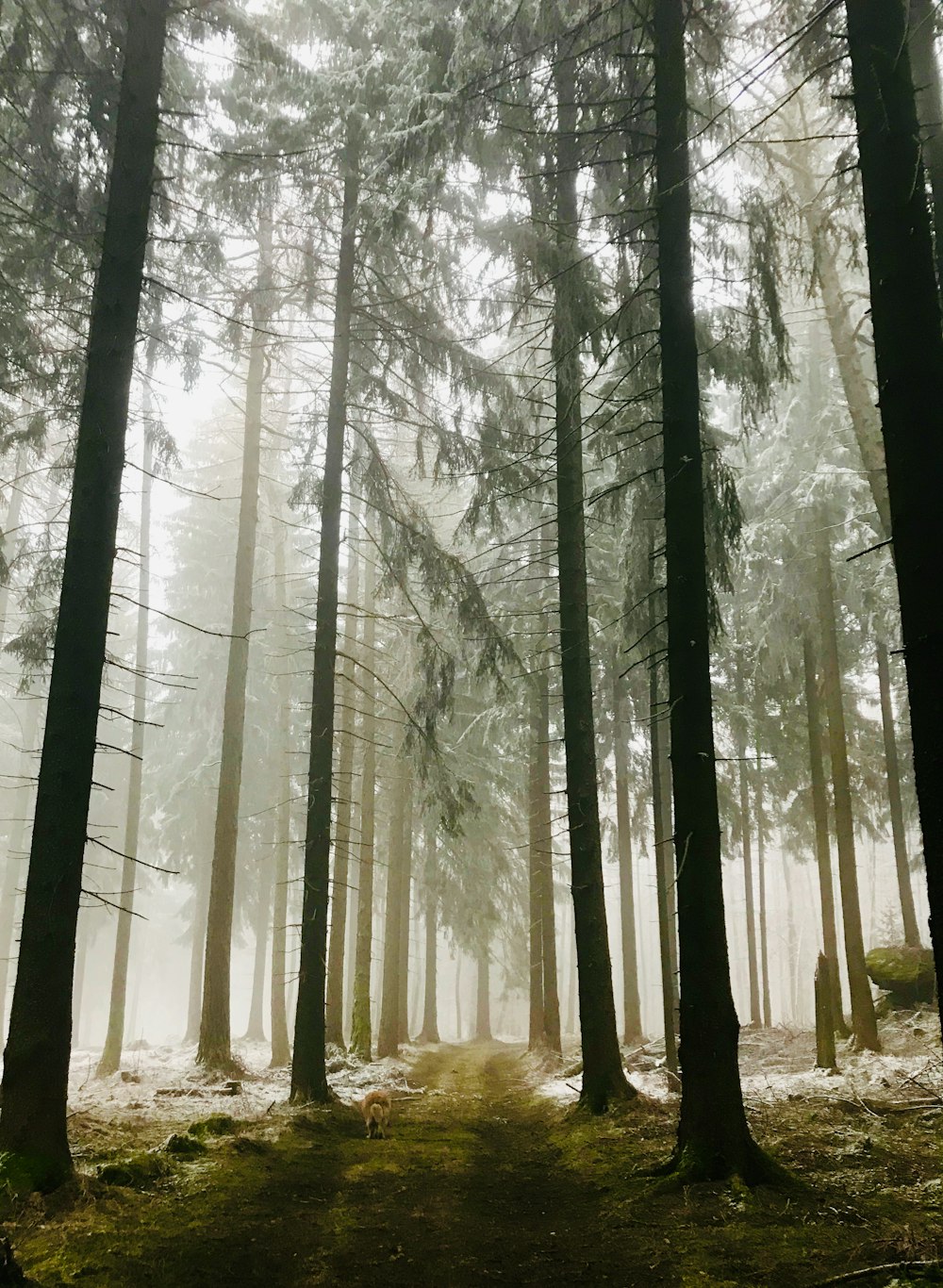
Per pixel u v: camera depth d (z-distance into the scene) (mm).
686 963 7730
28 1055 7246
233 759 16766
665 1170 7434
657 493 13023
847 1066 12539
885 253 5578
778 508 17641
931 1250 5090
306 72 11359
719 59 9500
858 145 5855
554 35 9852
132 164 9094
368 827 19938
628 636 14141
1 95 9789
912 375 5375
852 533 17078
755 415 10828
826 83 9211
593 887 11664
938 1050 13180
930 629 5113
